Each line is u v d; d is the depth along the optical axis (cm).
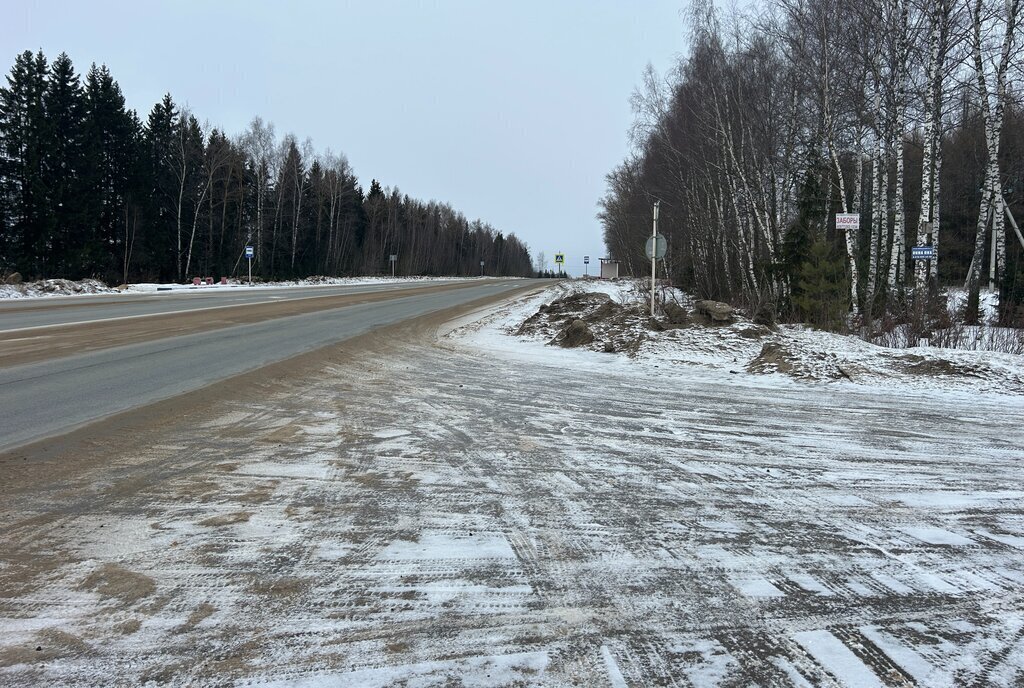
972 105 1856
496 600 279
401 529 355
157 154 4441
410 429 595
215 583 286
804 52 1680
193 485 420
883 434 629
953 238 3294
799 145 1994
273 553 319
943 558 334
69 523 351
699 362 1159
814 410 752
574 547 337
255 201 5269
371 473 455
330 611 265
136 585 282
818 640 252
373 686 216
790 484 457
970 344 1280
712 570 314
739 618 268
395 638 246
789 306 1706
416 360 1107
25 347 1062
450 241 10181
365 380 875
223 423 600
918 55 1608
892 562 328
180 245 4344
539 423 639
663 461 510
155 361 966
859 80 1680
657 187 2969
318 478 441
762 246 2208
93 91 4012
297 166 5606
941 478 481
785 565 321
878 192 1645
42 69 3694
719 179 2231
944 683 224
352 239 6838
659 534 358
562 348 1380
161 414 629
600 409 723
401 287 3984
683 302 2498
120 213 4094
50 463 462
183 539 333
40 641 237
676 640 250
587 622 262
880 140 1634
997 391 897
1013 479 483
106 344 1126
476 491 423
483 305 2547
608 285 3950
